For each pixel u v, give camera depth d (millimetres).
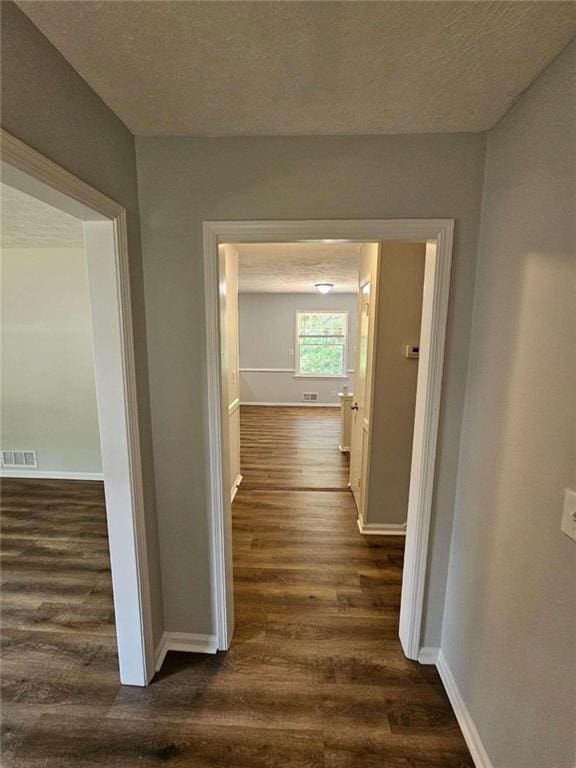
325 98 1205
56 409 3938
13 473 4062
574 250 950
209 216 1486
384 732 1483
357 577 2430
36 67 935
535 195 1109
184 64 1051
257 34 941
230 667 1756
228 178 1462
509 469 1235
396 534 2943
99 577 2418
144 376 1575
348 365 7922
